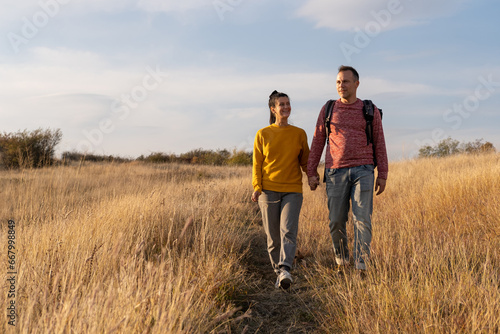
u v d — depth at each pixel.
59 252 3.30
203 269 3.61
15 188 7.51
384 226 4.90
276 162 3.66
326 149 3.84
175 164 21.70
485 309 2.64
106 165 15.52
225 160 23.80
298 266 4.30
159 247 4.35
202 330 2.46
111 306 2.26
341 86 3.66
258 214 7.30
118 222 4.63
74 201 7.28
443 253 3.66
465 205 5.75
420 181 8.91
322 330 2.88
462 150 16.94
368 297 3.05
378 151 3.69
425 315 2.70
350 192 3.75
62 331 1.98
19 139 14.64
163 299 2.51
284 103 3.68
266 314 3.20
